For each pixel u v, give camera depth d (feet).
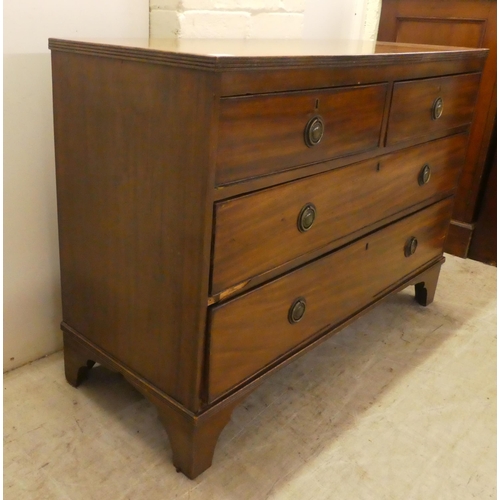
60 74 3.54
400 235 4.93
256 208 3.22
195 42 4.00
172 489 3.54
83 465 3.67
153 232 3.28
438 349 5.29
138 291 3.52
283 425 4.17
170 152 3.01
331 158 3.65
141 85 3.03
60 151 3.76
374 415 4.35
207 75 2.69
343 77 3.48
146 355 3.64
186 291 3.20
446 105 4.77
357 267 4.47
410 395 4.62
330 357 5.05
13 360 4.55
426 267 5.67
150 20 4.61
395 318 5.80
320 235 3.86
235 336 3.44
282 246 3.55
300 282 3.84
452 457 4.00
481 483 3.79
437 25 6.81
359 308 4.73
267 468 3.76
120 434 3.96
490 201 6.97
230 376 3.53
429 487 3.72
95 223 3.68
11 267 4.31
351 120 3.70
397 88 4.03
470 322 5.80
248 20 5.07
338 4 6.64
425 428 4.26
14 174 4.12
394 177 4.47
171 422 3.58
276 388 4.58
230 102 2.81
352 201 4.06
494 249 7.07
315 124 3.36
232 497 3.51
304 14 6.23
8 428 3.94
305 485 3.65
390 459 3.93
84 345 4.11
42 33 3.97
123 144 3.27
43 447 3.80
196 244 3.04
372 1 7.04
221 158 2.89
